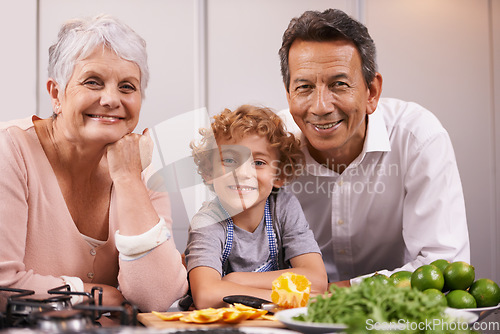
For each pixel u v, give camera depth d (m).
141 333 0.65
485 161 2.44
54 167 1.21
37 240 1.19
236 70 2.30
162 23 2.24
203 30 2.28
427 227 1.61
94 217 1.25
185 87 2.26
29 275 1.13
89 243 1.23
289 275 1.06
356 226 1.72
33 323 0.73
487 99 2.43
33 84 2.17
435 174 1.61
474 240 2.43
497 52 2.42
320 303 0.80
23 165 1.16
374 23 2.36
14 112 2.16
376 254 1.76
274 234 1.43
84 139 1.15
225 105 2.29
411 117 1.68
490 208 2.44
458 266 1.02
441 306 0.78
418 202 1.63
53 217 1.19
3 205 1.13
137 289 1.16
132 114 1.17
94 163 1.21
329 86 1.53
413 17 2.38
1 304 1.12
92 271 1.23
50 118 1.23
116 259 1.25
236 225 1.40
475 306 0.98
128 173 1.17
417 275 1.00
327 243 1.77
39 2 2.17
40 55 2.17
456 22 2.41
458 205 1.62
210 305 1.20
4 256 1.12
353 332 0.71
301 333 0.80
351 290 0.78
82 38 1.11
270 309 1.02
